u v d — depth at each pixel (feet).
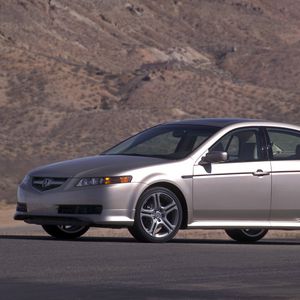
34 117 612.70
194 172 77.77
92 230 118.73
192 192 77.61
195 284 51.83
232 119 82.94
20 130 590.55
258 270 58.23
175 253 66.74
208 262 61.87
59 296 46.50
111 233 111.34
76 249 67.97
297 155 82.23
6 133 580.71
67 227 81.82
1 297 45.83
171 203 77.00
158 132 82.79
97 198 75.05
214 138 79.51
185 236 104.63
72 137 555.69
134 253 66.13
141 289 49.52
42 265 58.80
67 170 76.89
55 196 76.02
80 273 55.57
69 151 435.94
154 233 76.33
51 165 79.10
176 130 82.02
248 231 86.53
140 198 75.77
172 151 79.97
